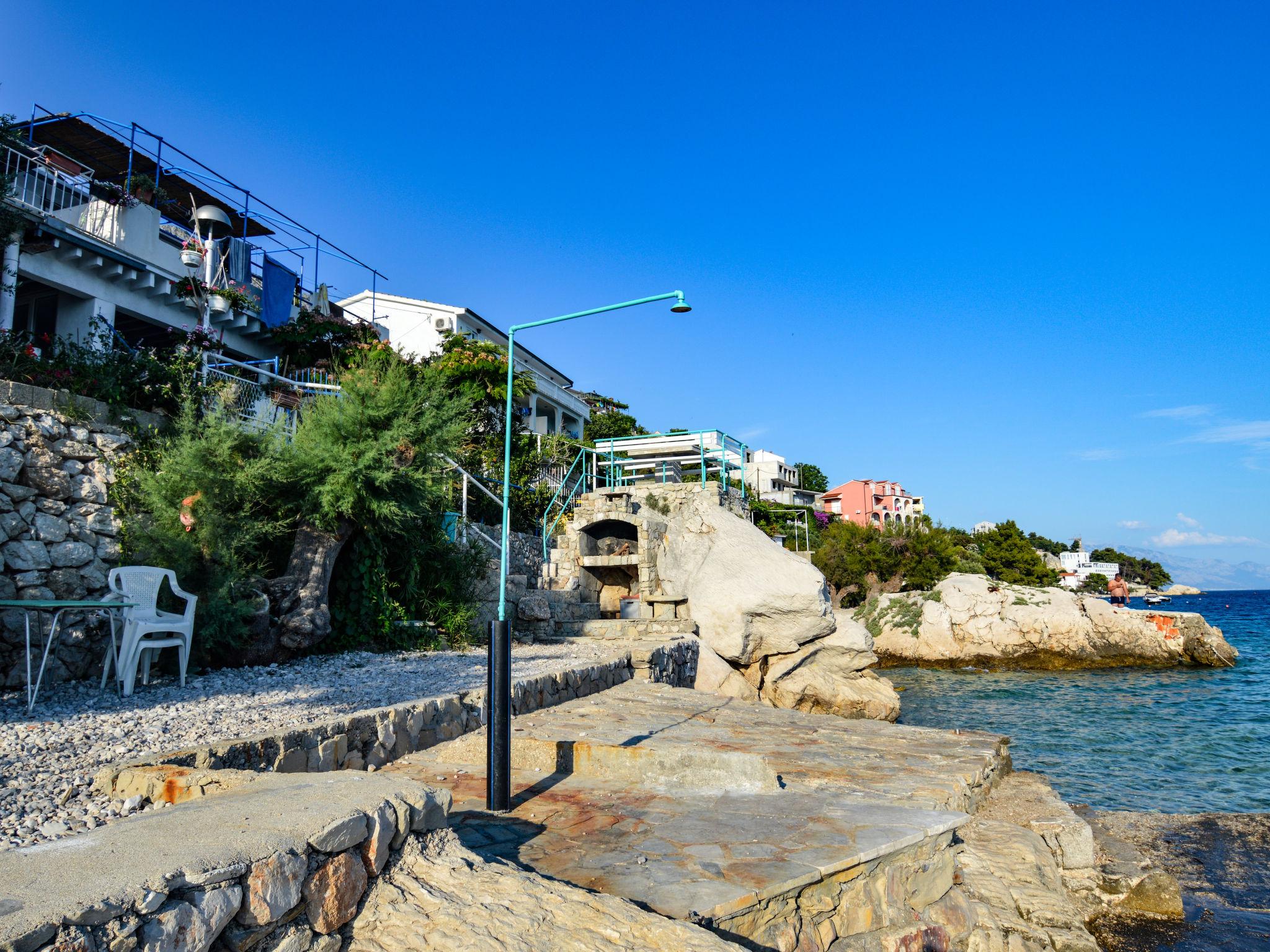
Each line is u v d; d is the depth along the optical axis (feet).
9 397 29.68
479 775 22.90
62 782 16.87
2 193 42.37
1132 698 84.74
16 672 26.99
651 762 22.72
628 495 74.84
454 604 46.39
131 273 57.06
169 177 71.41
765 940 14.64
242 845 10.67
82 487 31.12
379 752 23.50
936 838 19.66
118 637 28.73
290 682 30.01
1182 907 29.09
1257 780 50.42
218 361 48.01
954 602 120.16
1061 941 20.65
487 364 71.20
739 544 61.77
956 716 75.10
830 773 24.82
